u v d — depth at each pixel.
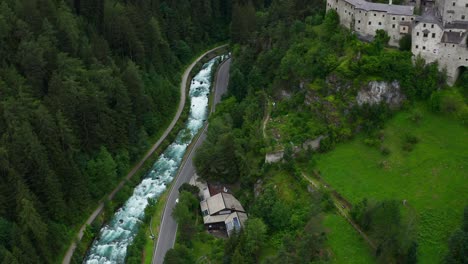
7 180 148.50
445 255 130.25
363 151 164.50
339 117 171.25
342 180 157.12
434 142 160.62
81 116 171.25
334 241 141.12
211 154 173.50
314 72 181.38
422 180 151.75
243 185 170.00
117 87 184.25
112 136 178.25
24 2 191.50
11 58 180.12
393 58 169.75
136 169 185.62
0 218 142.88
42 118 157.75
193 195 167.62
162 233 159.38
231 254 142.88
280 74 193.62
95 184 169.50
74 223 159.12
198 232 156.12
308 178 160.00
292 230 147.62
